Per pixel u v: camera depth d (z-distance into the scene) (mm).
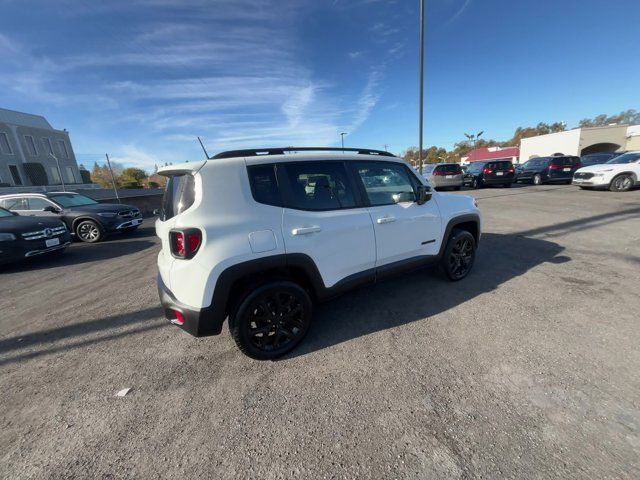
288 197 2633
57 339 3176
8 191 20797
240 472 1656
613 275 4004
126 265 6000
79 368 2666
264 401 2160
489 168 16031
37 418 2111
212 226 2285
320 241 2721
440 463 1630
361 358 2576
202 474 1655
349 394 2176
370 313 3318
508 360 2430
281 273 2676
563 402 1978
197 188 2320
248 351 2529
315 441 1816
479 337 2770
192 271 2279
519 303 3365
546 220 7520
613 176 11797
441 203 3820
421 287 3928
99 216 8359
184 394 2279
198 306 2303
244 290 2477
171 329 3271
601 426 1785
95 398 2285
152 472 1682
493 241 5938
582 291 3582
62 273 5688
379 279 3270
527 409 1940
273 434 1883
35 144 31641
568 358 2414
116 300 4152
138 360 2738
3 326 3541
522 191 14117
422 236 3557
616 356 2410
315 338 2910
